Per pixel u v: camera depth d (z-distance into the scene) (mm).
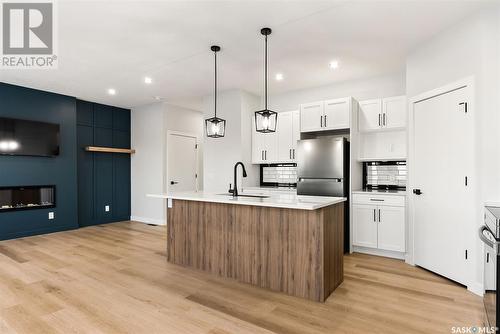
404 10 2621
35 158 4977
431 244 3182
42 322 2139
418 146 3381
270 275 2773
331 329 2047
